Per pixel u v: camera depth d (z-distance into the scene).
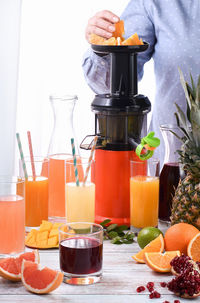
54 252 1.44
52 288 1.16
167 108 2.35
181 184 1.49
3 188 1.37
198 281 1.17
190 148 1.42
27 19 3.15
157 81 2.39
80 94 3.24
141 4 2.41
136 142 1.60
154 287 1.22
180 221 1.47
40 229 1.50
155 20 2.36
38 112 3.23
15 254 1.35
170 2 2.31
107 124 1.62
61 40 3.19
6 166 3.24
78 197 1.51
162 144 2.37
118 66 1.65
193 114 1.38
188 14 2.28
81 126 3.27
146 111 1.65
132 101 1.61
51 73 3.22
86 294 1.18
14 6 3.10
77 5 3.17
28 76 3.20
